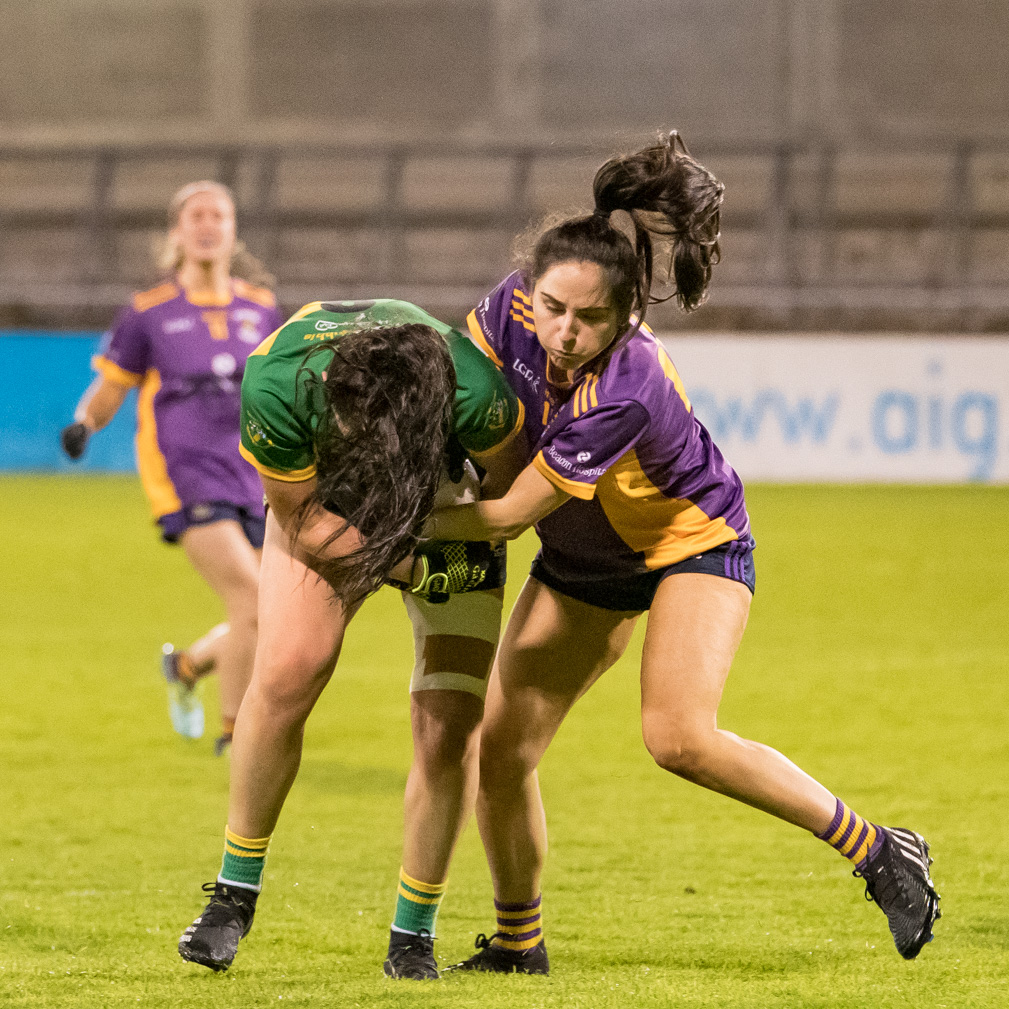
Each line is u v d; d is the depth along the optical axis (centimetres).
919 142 6419
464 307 6397
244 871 1145
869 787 1825
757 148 6378
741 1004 1043
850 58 8088
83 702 2405
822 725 2184
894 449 5362
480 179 7981
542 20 8350
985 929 1277
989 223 7144
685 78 8256
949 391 5334
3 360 5894
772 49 8162
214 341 2073
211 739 2161
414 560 1097
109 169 6800
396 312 1106
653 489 1150
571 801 1789
